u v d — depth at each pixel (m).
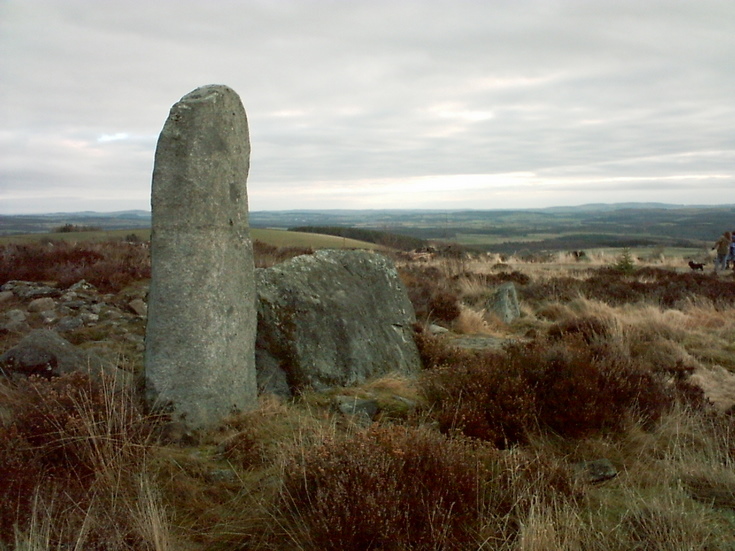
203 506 3.56
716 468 4.12
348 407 5.06
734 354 8.08
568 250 27.05
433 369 6.18
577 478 4.00
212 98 4.46
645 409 5.18
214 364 4.50
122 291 9.57
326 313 6.03
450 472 3.55
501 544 3.18
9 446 3.42
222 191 4.56
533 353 5.87
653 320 9.49
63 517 3.09
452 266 17.08
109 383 4.34
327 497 3.19
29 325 7.37
